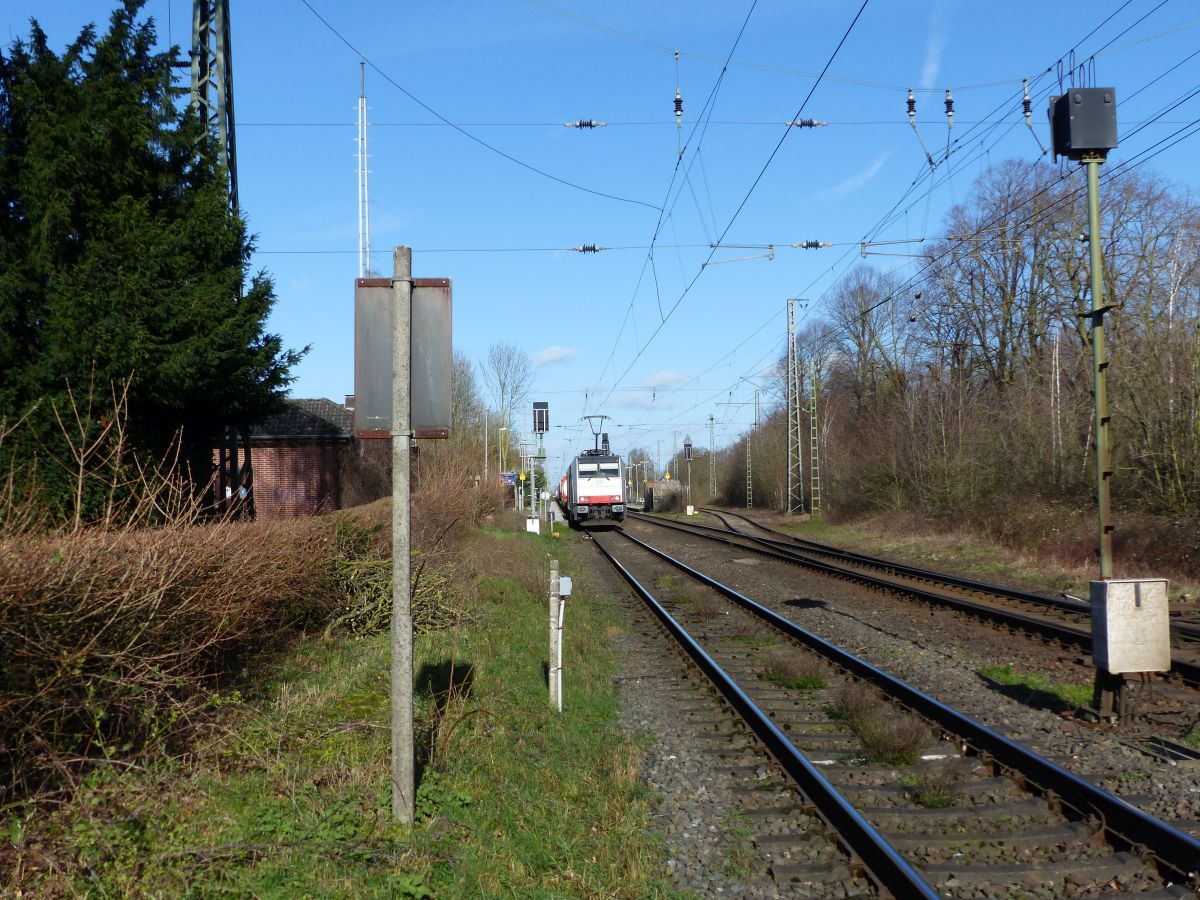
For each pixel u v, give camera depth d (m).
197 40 16.67
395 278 5.58
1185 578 18.11
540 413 41.16
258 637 9.12
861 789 6.71
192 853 4.69
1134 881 5.14
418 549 13.43
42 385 12.62
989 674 10.62
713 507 86.62
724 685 10.10
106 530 6.47
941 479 34.75
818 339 66.44
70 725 5.66
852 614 15.93
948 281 40.47
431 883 4.88
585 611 16.78
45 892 4.24
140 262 13.58
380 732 6.98
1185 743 7.59
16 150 13.87
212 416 16.16
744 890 5.27
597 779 7.08
